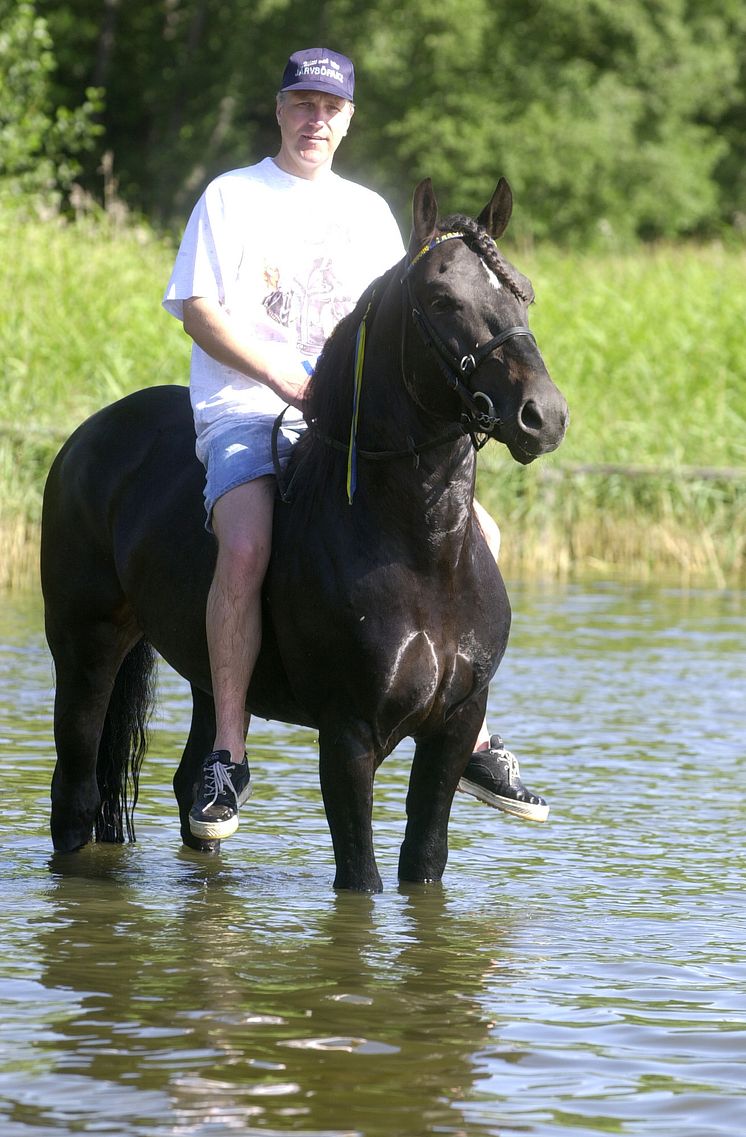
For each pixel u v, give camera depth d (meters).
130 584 10.00
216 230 9.45
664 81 70.25
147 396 10.62
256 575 8.95
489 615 8.89
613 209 67.50
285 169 9.70
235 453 9.16
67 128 43.88
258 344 9.39
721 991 7.60
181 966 7.77
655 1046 6.80
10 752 13.21
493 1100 6.14
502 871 9.95
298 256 9.54
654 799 12.05
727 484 28.50
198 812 8.81
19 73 43.28
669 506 28.12
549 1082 6.34
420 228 8.34
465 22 64.44
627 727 14.82
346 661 8.62
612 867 10.10
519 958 8.06
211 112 65.75
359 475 8.65
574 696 16.33
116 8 67.69
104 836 10.72
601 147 66.56
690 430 29.56
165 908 8.94
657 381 31.28
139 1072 6.32
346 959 7.96
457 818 11.54
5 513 25.12
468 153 64.50
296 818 11.38
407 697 8.62
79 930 8.43
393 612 8.54
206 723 10.50
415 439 8.43
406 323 8.35
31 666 17.33
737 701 16.25
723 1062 6.61
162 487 9.95
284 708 9.35
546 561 27.45
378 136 65.44
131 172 66.38
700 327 32.88
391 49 64.19
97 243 33.88
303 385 9.07
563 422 7.79
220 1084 6.21
